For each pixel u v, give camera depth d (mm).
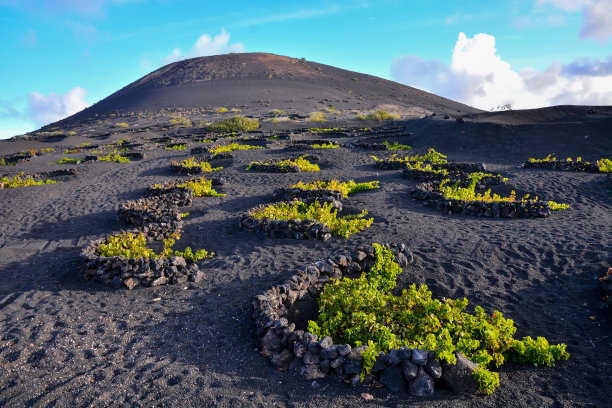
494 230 9164
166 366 4473
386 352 4293
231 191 15078
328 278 6578
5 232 10484
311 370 4254
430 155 21297
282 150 25141
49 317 5621
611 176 13852
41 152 34688
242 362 4555
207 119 60500
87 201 13930
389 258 6836
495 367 4473
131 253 7453
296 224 8977
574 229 8750
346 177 17188
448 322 4848
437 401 3857
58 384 4141
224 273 7254
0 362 4492
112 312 5840
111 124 66438
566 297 5871
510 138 25016
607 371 4230
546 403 3838
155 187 14273
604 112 29500
